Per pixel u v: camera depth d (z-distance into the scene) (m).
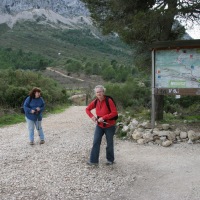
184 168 6.32
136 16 9.02
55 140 9.09
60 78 79.81
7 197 4.90
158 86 9.12
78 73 87.00
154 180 5.70
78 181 5.61
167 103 16.48
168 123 9.83
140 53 12.13
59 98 22.75
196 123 9.75
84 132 10.31
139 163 6.70
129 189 5.28
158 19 8.98
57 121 13.14
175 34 11.20
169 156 7.16
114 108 6.40
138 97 19.98
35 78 20.39
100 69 88.44
